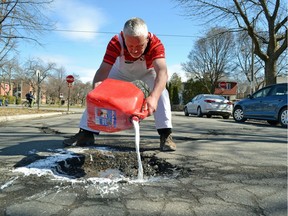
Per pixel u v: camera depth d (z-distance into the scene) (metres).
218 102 14.98
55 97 66.44
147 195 2.10
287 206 1.96
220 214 1.82
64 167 2.93
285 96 9.12
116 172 2.84
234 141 4.78
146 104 2.46
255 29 16.39
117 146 3.97
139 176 2.50
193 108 16.38
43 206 1.88
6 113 11.45
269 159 3.37
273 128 8.02
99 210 1.83
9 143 4.15
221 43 40.50
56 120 9.20
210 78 43.06
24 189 2.18
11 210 1.82
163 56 2.95
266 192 2.22
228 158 3.37
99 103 2.33
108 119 2.37
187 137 5.18
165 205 1.93
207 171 2.80
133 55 2.97
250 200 2.05
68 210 1.83
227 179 2.54
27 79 55.75
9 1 12.06
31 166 2.81
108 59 3.11
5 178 2.43
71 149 3.65
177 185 2.35
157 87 2.71
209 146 4.18
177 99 43.44
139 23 2.65
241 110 10.98
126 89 2.40
